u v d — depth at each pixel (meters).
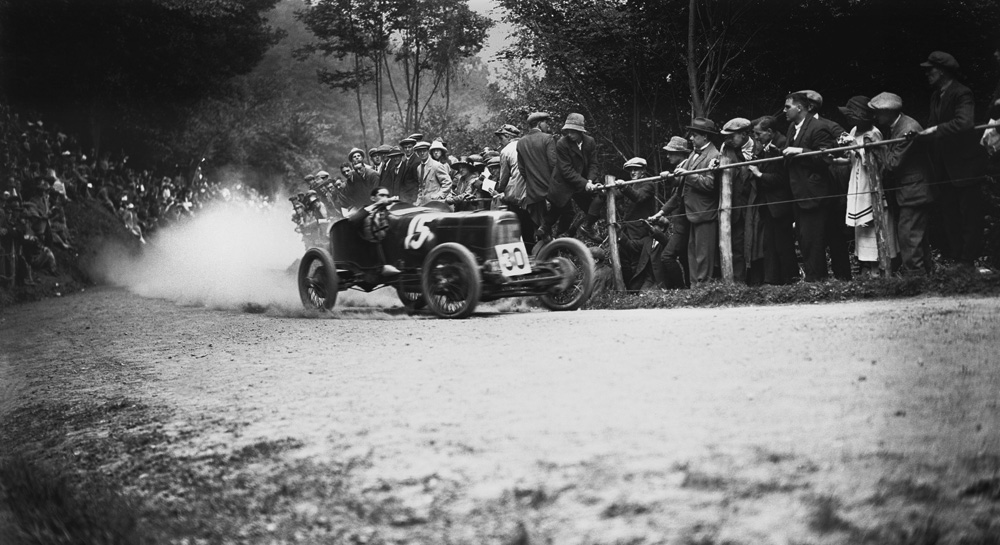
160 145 44.78
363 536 4.11
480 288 10.59
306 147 55.09
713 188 11.04
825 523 3.53
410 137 16.70
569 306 11.17
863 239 9.96
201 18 43.31
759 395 5.16
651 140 19.36
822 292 9.37
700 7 17.86
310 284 12.94
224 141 48.84
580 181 12.15
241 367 8.43
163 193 37.88
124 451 6.04
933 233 10.62
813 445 4.26
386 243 12.00
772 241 10.88
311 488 4.71
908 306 7.77
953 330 6.43
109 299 20.16
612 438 4.66
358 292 14.94
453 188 15.66
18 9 38.28
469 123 33.78
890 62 16.31
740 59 17.95
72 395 8.27
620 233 12.21
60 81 40.06
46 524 4.81
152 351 10.47
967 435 4.24
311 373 7.61
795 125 10.76
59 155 32.81
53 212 27.75
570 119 12.27
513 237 11.00
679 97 19.16
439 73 40.72
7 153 26.70
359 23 40.75
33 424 7.43
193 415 6.62
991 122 9.25
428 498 4.32
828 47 16.88
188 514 4.75
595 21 18.05
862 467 3.98
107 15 39.84
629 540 3.65
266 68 59.00
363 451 5.07
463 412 5.57
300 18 41.97
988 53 15.47
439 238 11.35
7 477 5.70
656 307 10.45
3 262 22.47
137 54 42.19
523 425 5.10
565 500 4.05
